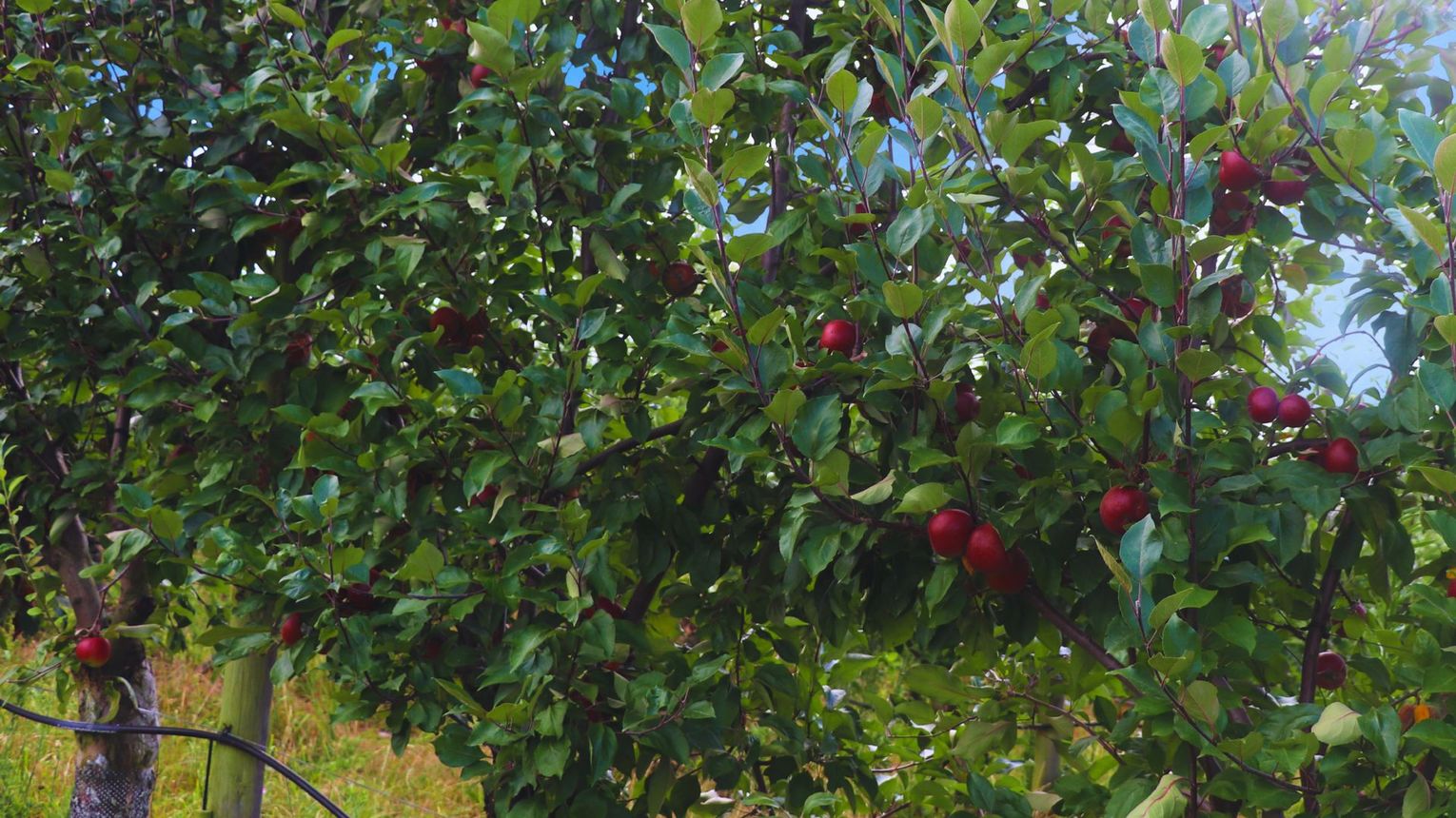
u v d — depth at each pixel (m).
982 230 2.24
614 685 2.44
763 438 2.43
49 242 3.27
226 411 3.06
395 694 2.56
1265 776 1.83
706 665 2.29
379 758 6.70
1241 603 2.23
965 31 1.99
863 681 4.03
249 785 3.60
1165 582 2.03
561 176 2.58
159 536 2.56
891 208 2.40
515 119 2.51
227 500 3.01
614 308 2.72
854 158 2.15
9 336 3.29
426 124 3.17
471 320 2.84
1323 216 2.17
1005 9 2.61
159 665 7.29
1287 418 2.11
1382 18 2.17
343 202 2.89
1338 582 2.54
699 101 1.97
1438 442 2.01
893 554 2.36
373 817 5.69
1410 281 2.09
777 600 2.66
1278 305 2.79
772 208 2.73
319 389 2.75
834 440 2.02
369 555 2.54
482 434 2.44
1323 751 2.15
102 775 3.76
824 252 2.23
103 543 3.87
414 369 2.84
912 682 2.70
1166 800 1.79
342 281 3.03
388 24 2.94
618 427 3.03
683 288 2.82
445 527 2.60
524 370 2.38
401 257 2.54
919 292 1.92
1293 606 2.62
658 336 2.48
